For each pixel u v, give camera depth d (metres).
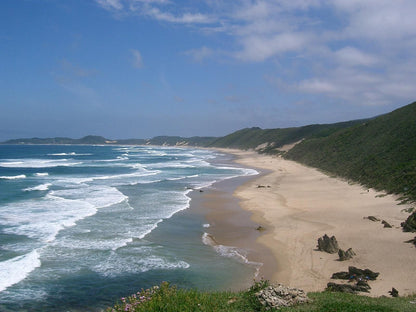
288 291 8.68
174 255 17.59
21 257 16.67
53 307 12.35
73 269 15.60
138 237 20.52
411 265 14.12
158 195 35.06
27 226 22.12
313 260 16.16
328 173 47.62
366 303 8.91
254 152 131.25
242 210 28.23
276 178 48.66
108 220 24.31
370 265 14.72
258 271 15.47
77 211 26.72
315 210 26.20
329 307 8.03
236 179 48.66
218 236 21.05
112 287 13.95
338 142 61.34
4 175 52.53
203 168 66.88
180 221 24.59
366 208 24.91
